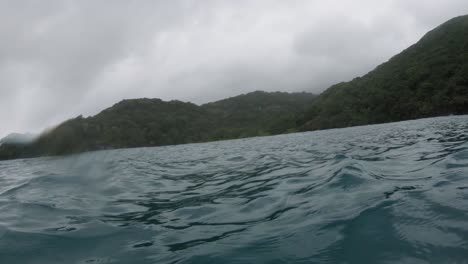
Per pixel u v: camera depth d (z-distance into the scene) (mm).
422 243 2602
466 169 4926
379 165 6277
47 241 3305
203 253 2859
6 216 4293
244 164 9531
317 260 2533
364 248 2641
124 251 3023
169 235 3420
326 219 3381
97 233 3543
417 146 8930
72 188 6535
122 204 5043
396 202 3607
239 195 5160
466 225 2820
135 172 9039
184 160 13227
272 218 3707
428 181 4484
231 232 3371
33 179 7695
